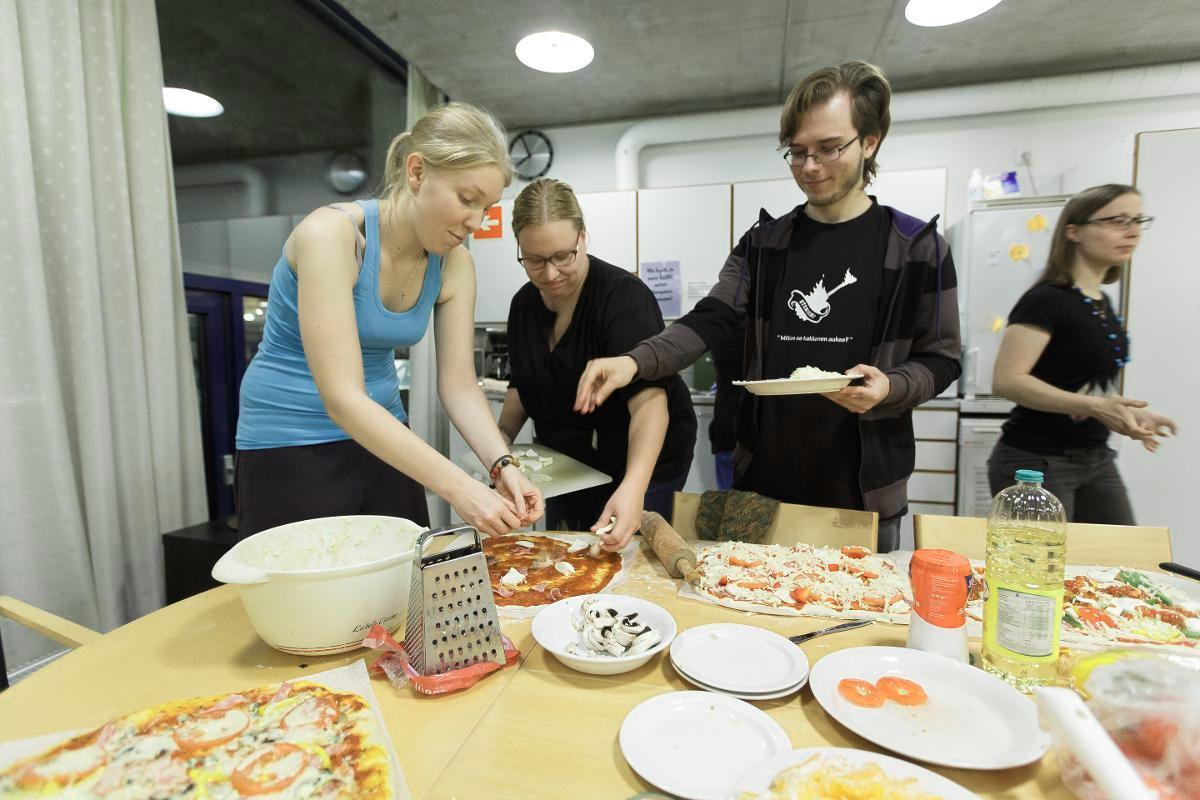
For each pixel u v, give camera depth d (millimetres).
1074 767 557
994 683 707
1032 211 2971
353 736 645
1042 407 1707
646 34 3008
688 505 1478
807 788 538
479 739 672
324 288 1024
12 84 1493
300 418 1227
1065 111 3463
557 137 4230
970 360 3111
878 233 1473
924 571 812
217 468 2518
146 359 1929
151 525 1905
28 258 1534
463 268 1409
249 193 2580
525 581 1120
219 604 1021
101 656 852
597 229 3775
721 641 854
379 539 994
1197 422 2678
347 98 3184
